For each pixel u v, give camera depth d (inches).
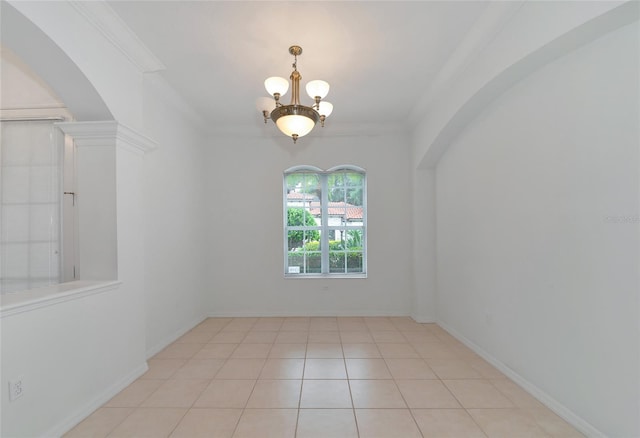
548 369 99.4
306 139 214.2
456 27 110.0
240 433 87.4
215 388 112.6
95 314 101.1
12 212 134.0
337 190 221.6
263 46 120.3
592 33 80.7
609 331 79.1
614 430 77.9
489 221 132.7
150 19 104.5
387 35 114.3
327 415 95.7
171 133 165.2
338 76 144.1
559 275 94.9
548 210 99.3
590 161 84.4
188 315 183.2
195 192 195.6
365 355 142.8
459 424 91.0
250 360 137.9
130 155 120.1
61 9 88.6
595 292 82.9
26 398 77.9
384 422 92.2
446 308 179.0
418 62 132.4
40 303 81.0
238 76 143.5
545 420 92.6
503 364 123.3
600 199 81.5
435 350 148.5
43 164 133.6
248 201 214.1
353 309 211.8
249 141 214.8
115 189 111.3
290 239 220.8
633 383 73.5
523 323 111.2
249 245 213.8
